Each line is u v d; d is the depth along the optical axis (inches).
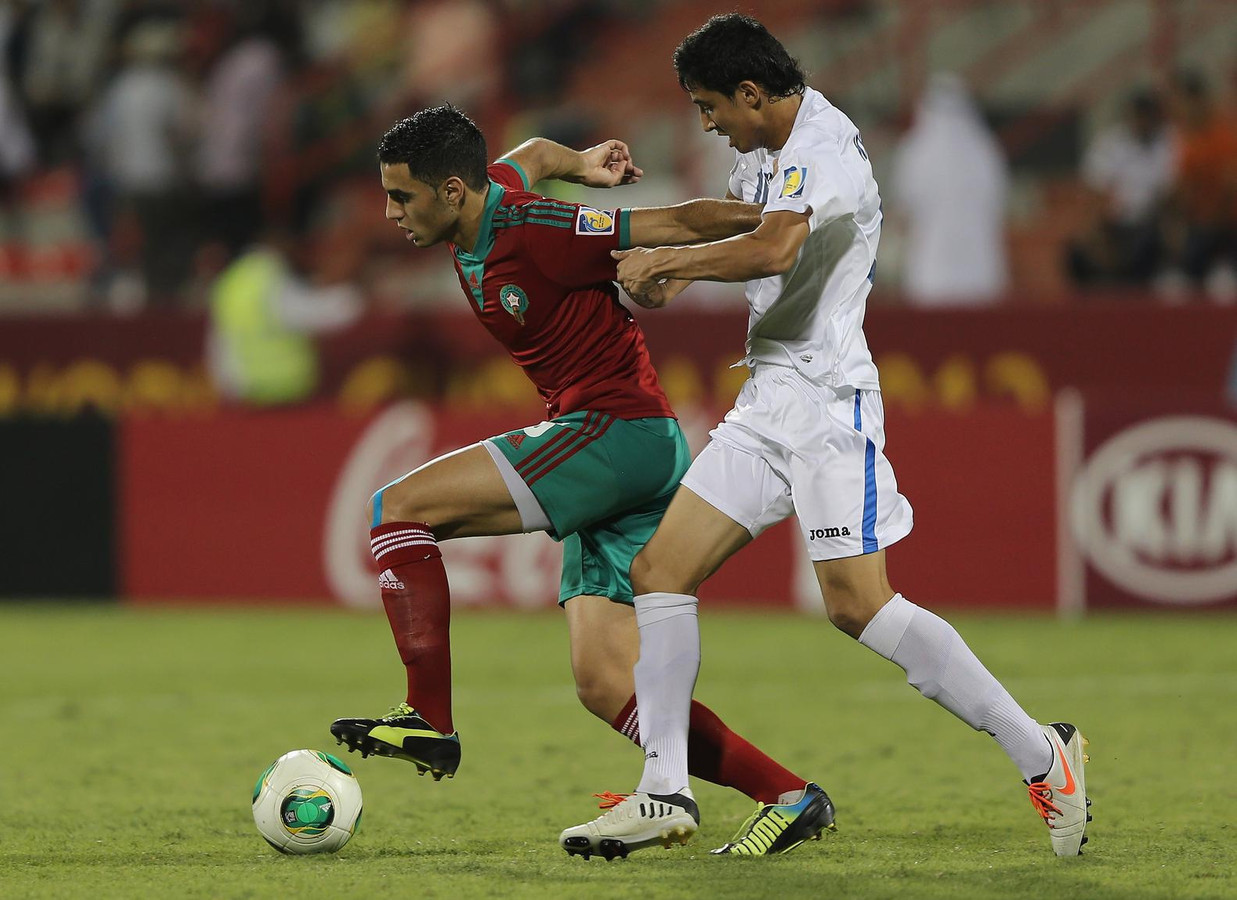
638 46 2277.3
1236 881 569.9
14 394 1841.8
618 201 1953.7
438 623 621.3
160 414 1636.3
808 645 1328.7
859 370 621.6
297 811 639.1
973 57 2245.3
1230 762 847.7
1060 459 1453.0
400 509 627.8
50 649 1369.3
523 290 628.1
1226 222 1756.9
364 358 1771.7
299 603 1604.3
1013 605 1464.1
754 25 623.8
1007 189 2070.6
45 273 2153.1
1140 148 1836.9
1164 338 1611.7
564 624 1473.9
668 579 624.4
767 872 591.2
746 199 650.8
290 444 1604.3
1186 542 1429.6
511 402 1740.9
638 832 599.8
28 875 605.3
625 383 641.6
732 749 650.2
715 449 631.2
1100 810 724.7
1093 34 2206.0
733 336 1656.0
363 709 1083.9
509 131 2129.7
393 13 2299.5
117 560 1643.7
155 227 2052.2
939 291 1768.0
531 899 545.3
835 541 611.2
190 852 653.3
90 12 2288.4
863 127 2138.3
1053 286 1958.7
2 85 2253.9
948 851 637.9
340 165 2158.0
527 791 804.6
